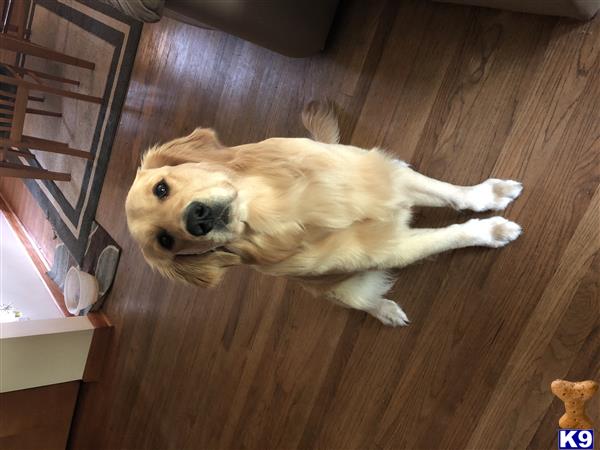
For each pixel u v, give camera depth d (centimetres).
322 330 104
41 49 152
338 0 99
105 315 157
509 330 78
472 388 81
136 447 140
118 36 158
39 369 147
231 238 65
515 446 77
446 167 85
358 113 97
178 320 135
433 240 75
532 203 75
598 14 70
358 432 96
